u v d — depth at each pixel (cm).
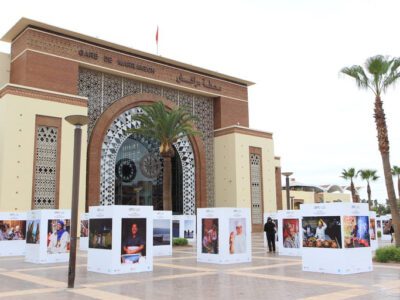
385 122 2052
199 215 1769
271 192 4575
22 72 3284
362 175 6656
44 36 3369
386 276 1281
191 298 936
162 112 3284
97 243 1434
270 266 1560
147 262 1443
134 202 3906
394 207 1962
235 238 1703
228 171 4334
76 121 1223
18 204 2945
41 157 3120
